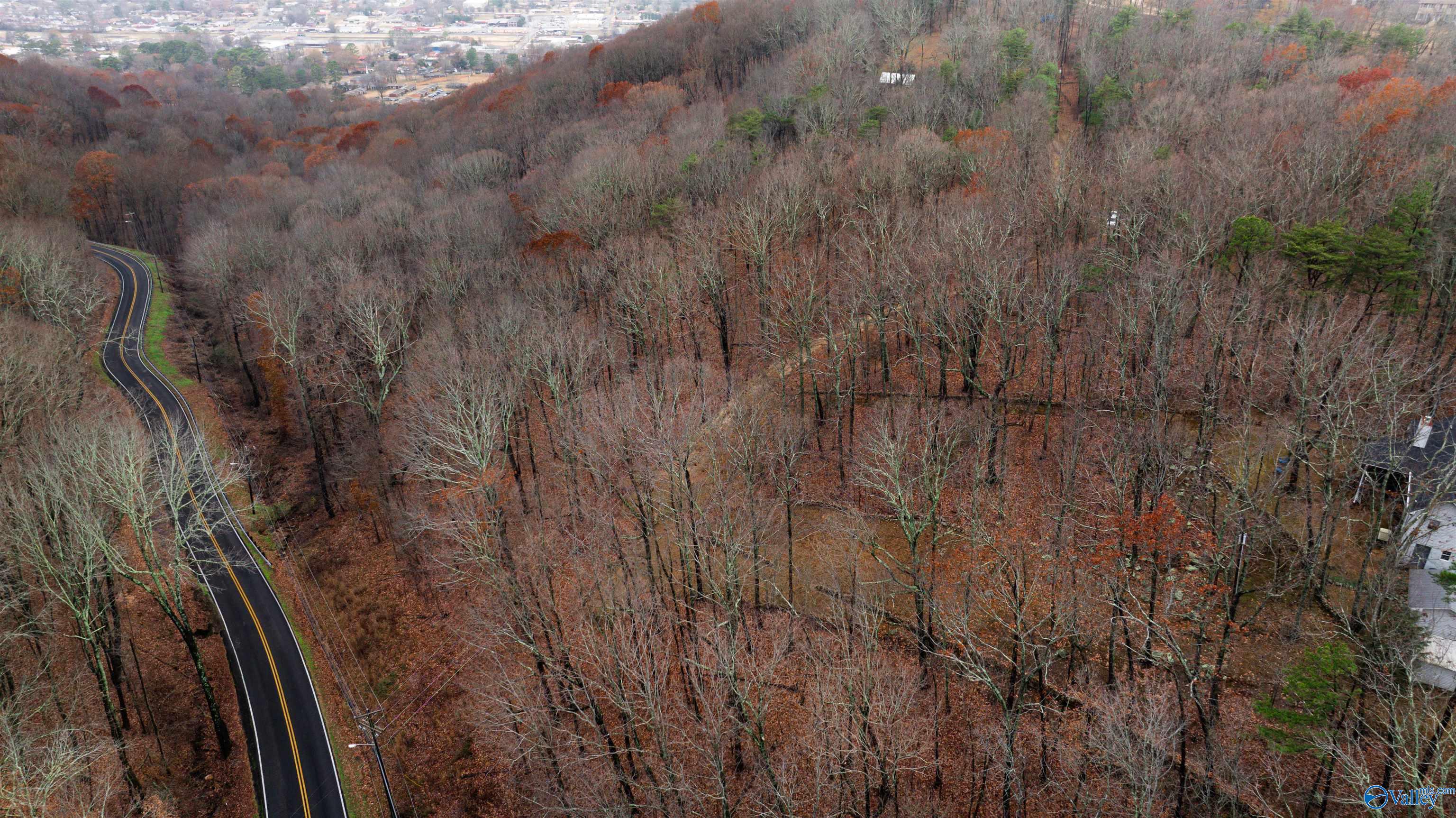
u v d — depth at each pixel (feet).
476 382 181.27
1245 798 118.93
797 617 155.74
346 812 151.43
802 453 188.65
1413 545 138.51
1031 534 164.35
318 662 183.21
